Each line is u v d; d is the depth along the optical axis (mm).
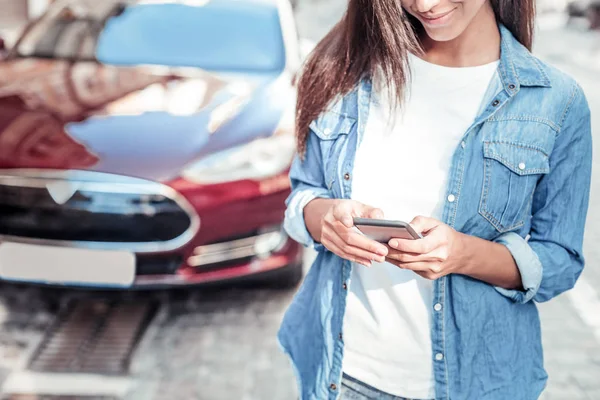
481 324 1248
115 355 2900
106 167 2863
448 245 1110
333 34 1347
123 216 2865
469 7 1100
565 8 21594
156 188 2854
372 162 1278
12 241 2902
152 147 2973
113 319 3191
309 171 1392
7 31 9352
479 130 1205
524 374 1297
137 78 3465
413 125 1247
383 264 1263
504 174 1199
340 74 1297
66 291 3420
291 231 1378
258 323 3182
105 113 3162
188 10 3893
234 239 2994
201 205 2893
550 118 1187
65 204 2855
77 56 3668
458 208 1210
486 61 1223
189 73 3521
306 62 1358
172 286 2953
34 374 2738
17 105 3223
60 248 2881
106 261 2889
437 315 1242
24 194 2861
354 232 1125
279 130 3143
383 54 1229
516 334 1282
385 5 1176
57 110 3180
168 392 2664
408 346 1278
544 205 1247
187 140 3018
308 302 1429
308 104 1337
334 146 1319
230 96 3338
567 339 3180
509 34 1227
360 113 1285
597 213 4836
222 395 2654
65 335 3039
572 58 13570
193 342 3020
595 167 5992
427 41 1238
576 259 1246
